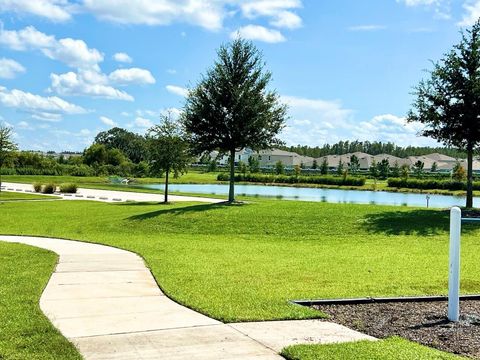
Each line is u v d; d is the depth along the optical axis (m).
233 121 25.00
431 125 23.22
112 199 37.31
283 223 19.11
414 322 6.96
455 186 65.12
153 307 7.54
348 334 6.31
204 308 7.39
